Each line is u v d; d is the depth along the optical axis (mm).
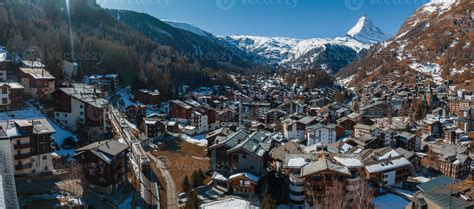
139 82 126812
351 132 106125
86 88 84562
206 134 104562
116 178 51250
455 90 176375
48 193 45438
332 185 46719
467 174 72688
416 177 69188
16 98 69375
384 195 57562
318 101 160000
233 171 57500
